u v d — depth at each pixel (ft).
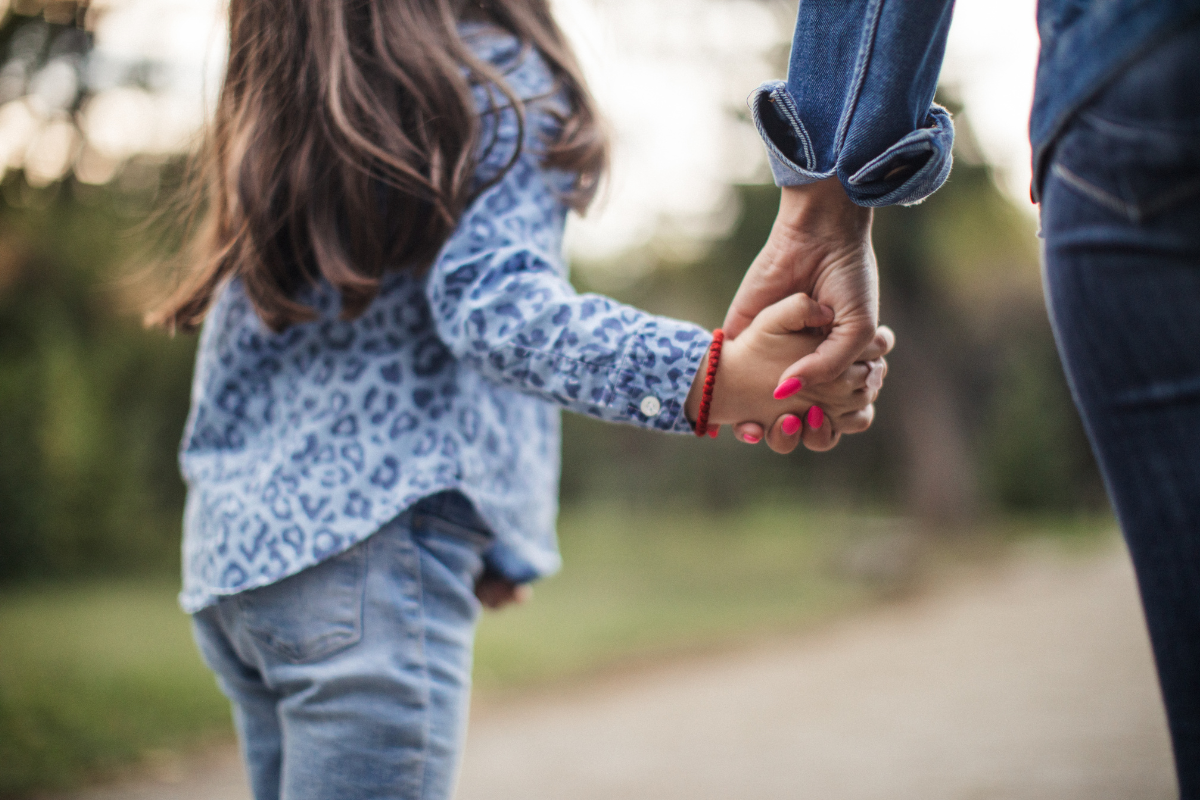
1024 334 82.53
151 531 48.96
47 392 41.19
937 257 65.10
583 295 3.49
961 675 19.62
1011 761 12.25
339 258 3.61
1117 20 2.54
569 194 3.90
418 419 3.71
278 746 3.96
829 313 3.41
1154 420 2.62
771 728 15.62
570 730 16.35
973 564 49.57
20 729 14.90
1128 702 15.44
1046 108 2.75
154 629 27.58
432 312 3.58
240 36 3.92
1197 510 2.57
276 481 3.66
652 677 21.77
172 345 48.37
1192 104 2.41
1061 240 2.72
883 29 3.29
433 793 3.58
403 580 3.61
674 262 78.33
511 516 3.96
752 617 32.09
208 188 4.22
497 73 3.71
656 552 58.34
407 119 3.66
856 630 29.22
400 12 3.72
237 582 3.61
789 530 72.74
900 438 78.69
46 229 38.27
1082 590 36.19
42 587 39.42
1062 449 81.20
